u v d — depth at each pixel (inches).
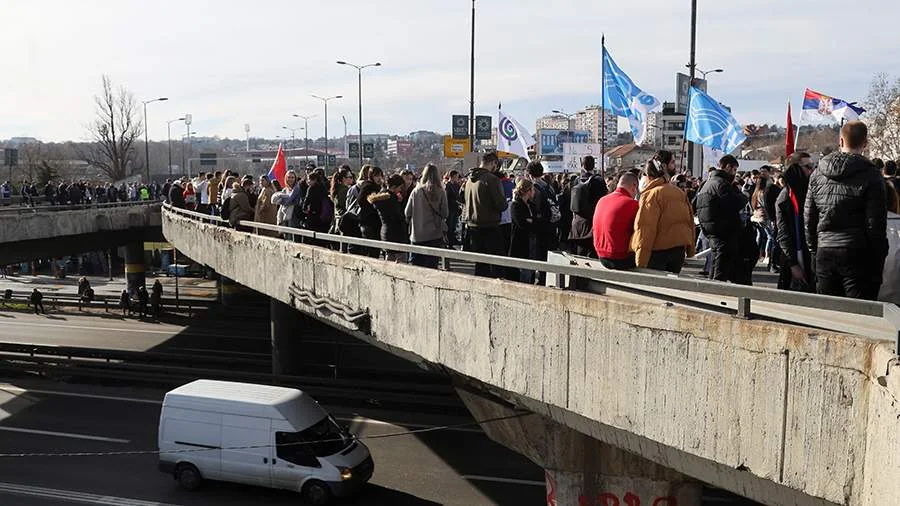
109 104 3371.1
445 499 762.8
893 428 182.5
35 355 1285.7
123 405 1102.4
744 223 392.8
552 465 431.8
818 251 253.1
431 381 1077.8
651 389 270.1
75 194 1748.3
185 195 1392.7
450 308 397.4
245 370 1199.6
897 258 263.0
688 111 690.8
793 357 215.8
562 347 315.9
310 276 612.4
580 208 484.1
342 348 1380.4
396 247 444.1
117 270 2910.9
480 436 936.9
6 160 2965.1
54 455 899.4
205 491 792.3
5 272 2847.0
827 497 207.5
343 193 668.1
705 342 246.5
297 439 759.1
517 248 481.7
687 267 571.2
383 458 873.5
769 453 224.7
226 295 1921.8
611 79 761.0
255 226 768.3
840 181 244.7
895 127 1574.8
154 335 1648.6
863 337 199.9
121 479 826.8
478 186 442.6
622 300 287.6
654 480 418.0
